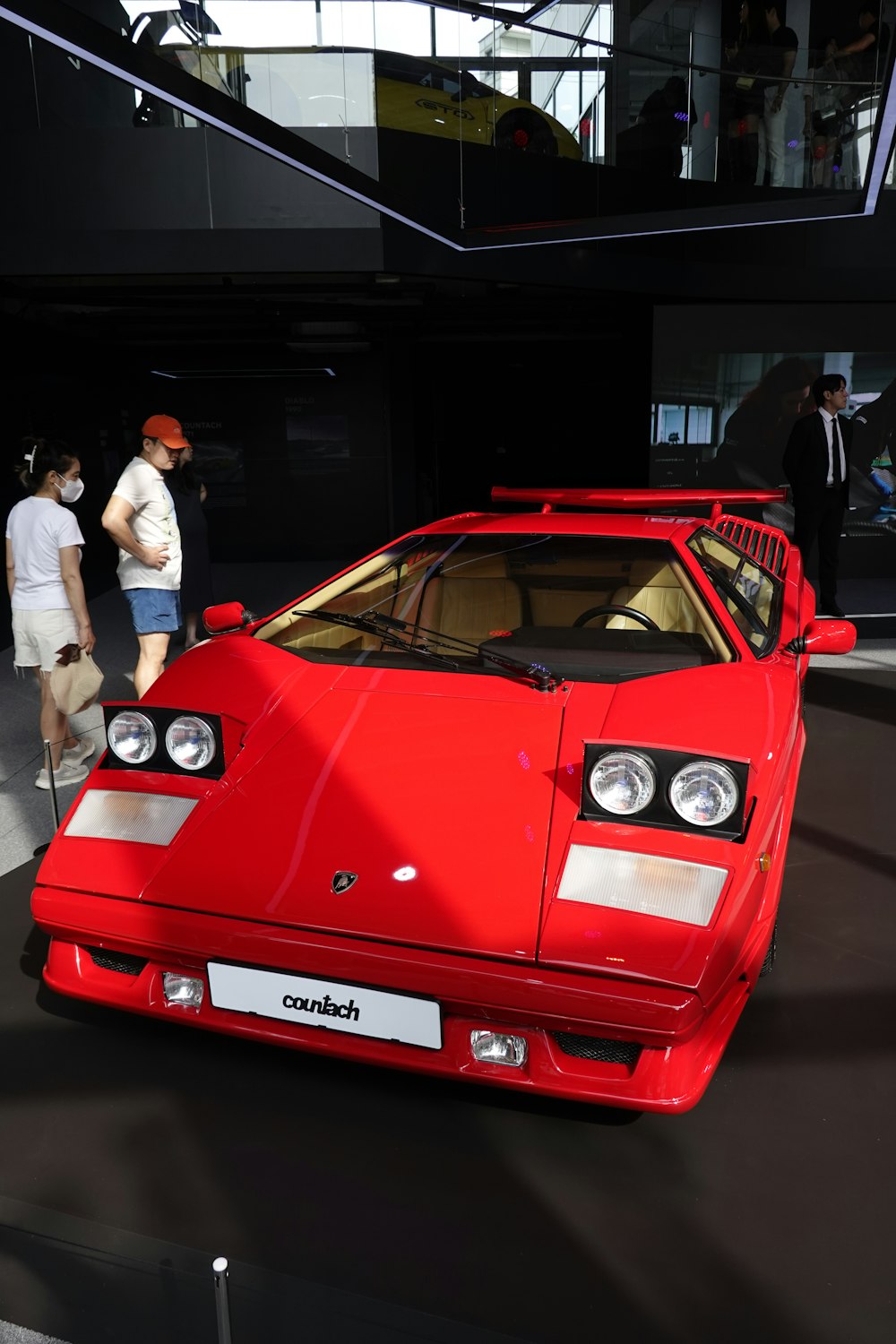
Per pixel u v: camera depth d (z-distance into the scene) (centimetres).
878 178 479
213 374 909
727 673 219
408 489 950
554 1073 158
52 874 179
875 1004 212
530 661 229
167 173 540
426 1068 160
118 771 199
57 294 630
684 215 546
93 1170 164
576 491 353
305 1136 173
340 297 690
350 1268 145
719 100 599
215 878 170
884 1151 169
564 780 181
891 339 789
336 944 157
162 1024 205
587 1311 138
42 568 336
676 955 148
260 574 885
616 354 1023
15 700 473
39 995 215
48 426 743
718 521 341
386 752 193
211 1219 154
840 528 631
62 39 298
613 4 570
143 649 407
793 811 321
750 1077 188
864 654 552
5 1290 141
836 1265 146
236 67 427
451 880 162
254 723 205
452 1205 158
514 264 609
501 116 552
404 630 241
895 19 395
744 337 786
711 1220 154
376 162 511
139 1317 136
